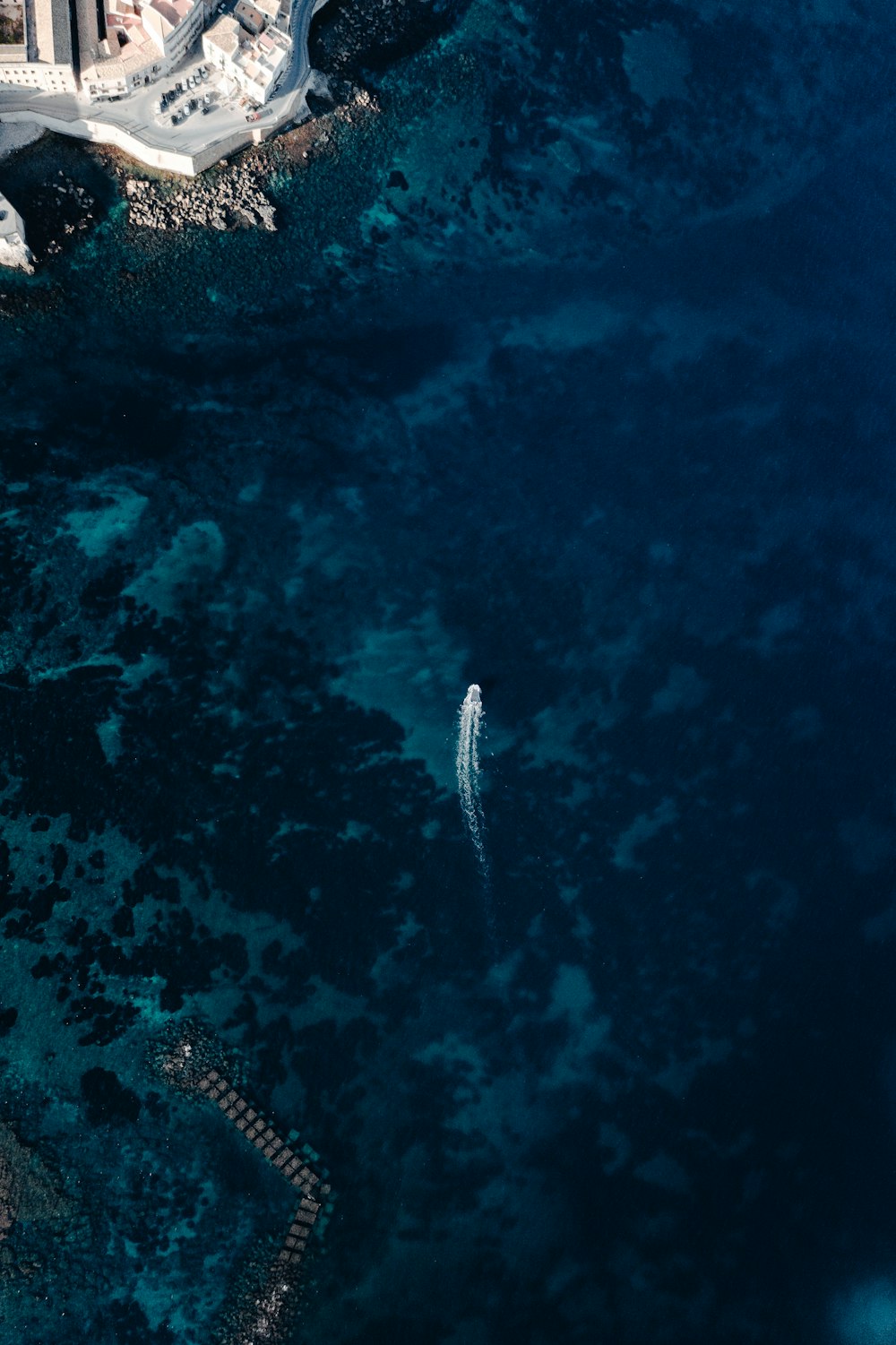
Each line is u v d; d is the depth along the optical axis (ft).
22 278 438.40
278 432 446.60
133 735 410.93
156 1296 366.84
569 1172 398.21
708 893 432.25
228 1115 383.86
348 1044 396.78
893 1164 417.90
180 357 445.78
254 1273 372.58
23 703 407.23
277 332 454.81
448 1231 386.32
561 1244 391.24
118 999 388.16
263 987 396.98
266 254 458.91
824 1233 405.80
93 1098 378.32
